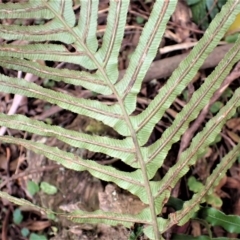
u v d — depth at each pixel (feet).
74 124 2.89
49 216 2.83
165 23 1.57
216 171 1.69
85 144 1.67
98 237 2.54
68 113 3.02
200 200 1.71
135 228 1.77
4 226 3.03
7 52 1.61
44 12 1.59
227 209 2.77
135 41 3.10
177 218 1.71
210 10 3.00
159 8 1.55
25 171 2.96
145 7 3.14
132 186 1.69
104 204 2.51
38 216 2.99
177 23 3.09
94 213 1.68
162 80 2.98
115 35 1.59
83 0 1.57
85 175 2.68
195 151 1.67
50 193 2.81
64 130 1.66
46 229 2.96
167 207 2.51
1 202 3.07
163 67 2.87
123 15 1.57
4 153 3.15
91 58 1.63
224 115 1.65
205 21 3.05
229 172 2.79
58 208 2.77
